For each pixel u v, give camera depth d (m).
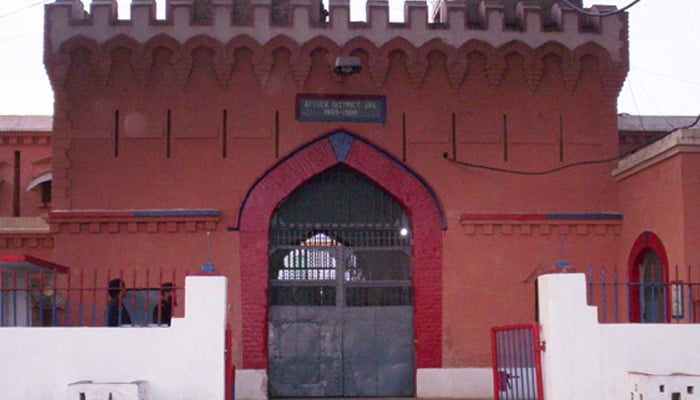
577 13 17.39
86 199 16.52
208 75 16.80
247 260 16.45
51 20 16.70
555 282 11.17
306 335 16.75
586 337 11.09
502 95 17.19
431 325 16.62
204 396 10.86
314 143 16.78
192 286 11.05
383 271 17.03
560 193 17.11
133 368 10.90
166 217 16.44
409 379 16.78
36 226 18.11
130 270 16.39
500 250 16.88
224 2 16.83
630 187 16.67
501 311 16.73
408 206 16.80
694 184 14.44
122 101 16.72
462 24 17.12
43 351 10.91
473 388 16.47
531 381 12.78
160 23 16.75
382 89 16.98
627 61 17.39
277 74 16.86
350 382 16.69
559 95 17.31
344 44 16.88
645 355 11.12
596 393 11.02
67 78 16.67
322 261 16.95
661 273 15.44
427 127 16.98
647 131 19.25
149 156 16.64
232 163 16.66
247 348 16.28
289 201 16.95
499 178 17.03
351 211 17.06
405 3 17.14
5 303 14.82
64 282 16.30
